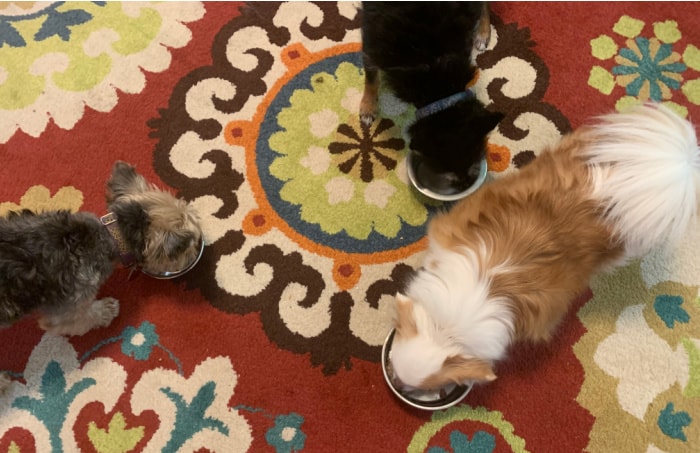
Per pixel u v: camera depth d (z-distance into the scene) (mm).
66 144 2283
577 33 2445
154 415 1992
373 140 2316
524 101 2346
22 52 2410
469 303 1533
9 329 2061
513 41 2432
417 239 2191
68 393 2006
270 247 2182
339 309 2109
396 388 1899
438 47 1849
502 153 2277
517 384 2010
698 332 2049
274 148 2301
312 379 2035
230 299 2117
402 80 1897
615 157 1563
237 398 2014
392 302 2078
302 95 2371
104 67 2389
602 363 2025
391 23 1856
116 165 1940
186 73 2391
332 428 1983
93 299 1969
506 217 1620
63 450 1955
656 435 1950
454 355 1522
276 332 2082
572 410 1982
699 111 2312
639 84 2365
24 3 2486
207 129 2318
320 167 2281
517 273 1574
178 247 1890
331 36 2457
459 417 1985
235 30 2457
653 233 1604
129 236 1863
